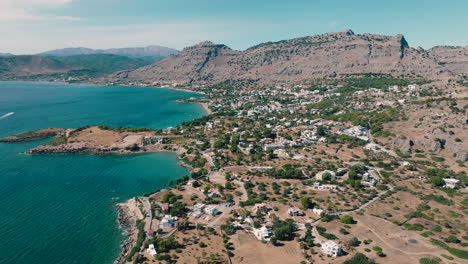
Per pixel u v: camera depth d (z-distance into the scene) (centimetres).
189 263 13788
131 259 14262
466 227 16338
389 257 13962
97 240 16275
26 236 16375
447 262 13425
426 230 16238
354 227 16775
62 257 14800
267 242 15562
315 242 15438
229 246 15262
